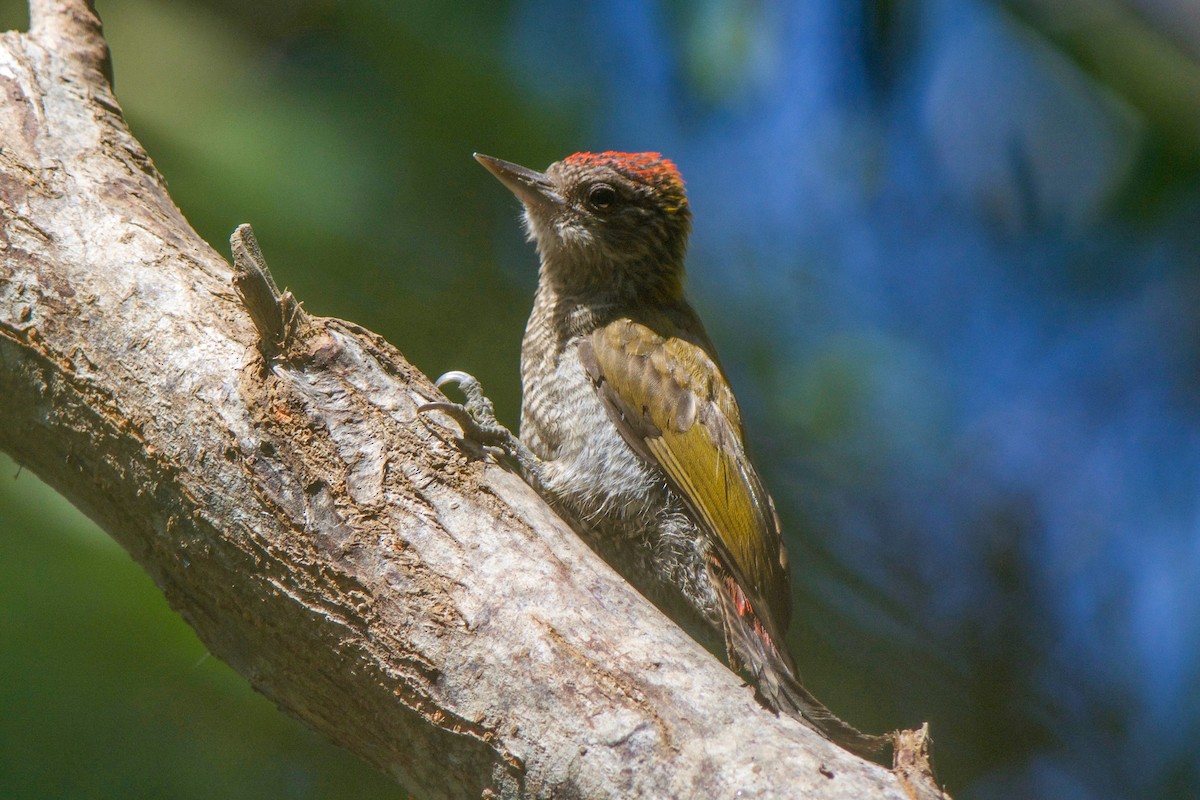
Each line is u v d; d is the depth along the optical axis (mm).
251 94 10625
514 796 6062
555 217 10508
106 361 6762
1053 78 14641
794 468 13250
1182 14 13227
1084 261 14766
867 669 12812
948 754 13125
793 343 13672
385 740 6406
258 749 9055
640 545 9562
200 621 6738
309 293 10156
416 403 6797
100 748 8414
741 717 6020
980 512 14352
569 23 12406
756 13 12703
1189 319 14898
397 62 11125
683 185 10953
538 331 10289
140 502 6680
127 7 10820
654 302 10758
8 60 8008
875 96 13688
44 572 8508
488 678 6160
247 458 6457
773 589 9367
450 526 6492
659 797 5824
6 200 7180
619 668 6133
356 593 6320
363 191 10555
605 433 9688
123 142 7922
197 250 7336
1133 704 13945
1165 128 13359
